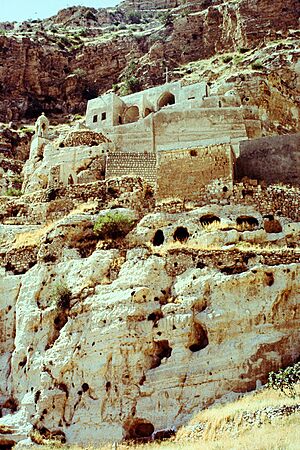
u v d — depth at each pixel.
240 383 31.50
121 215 39.47
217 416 29.25
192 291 34.19
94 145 52.72
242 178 41.78
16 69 97.38
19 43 99.94
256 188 39.56
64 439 32.69
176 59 97.81
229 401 30.89
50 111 94.56
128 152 49.72
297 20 92.50
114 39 104.81
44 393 34.03
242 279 33.75
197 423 29.84
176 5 136.62
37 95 96.69
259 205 38.97
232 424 28.62
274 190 39.44
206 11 102.00
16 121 90.44
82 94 97.31
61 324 36.25
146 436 31.62
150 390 32.28
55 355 34.72
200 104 56.06
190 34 100.19
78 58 102.81
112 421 32.28
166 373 32.38
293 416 27.72
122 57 102.00
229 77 64.50
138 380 32.75
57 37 107.12
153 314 34.03
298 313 33.19
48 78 98.75
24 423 33.84
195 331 33.41
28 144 79.62
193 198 40.25
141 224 39.25
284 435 26.16
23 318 37.28
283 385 29.95
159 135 52.62
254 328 32.81
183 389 31.84
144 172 46.69
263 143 43.03
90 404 33.06
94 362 33.69
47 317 36.44
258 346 32.09
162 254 35.97
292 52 75.06
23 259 40.34
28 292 38.16
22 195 49.56
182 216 39.00
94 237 39.06
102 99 60.94
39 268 38.72
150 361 33.25
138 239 38.59
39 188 51.53
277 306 33.31
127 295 34.62
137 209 41.50
